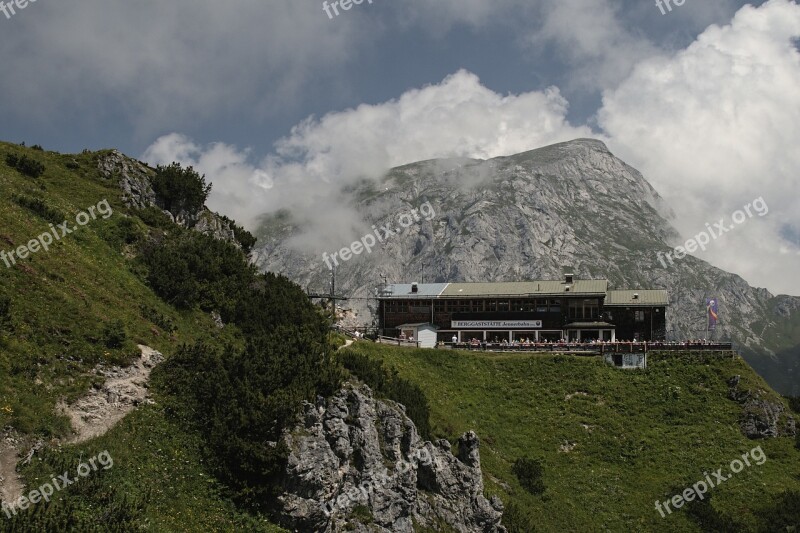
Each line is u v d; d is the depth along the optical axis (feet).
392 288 416.05
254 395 161.79
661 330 373.20
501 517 207.10
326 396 174.81
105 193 247.91
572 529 228.63
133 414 156.46
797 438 283.38
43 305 168.35
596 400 300.20
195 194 276.00
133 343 175.42
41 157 254.06
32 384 146.82
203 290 229.66
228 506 148.15
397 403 197.57
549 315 385.50
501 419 286.05
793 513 240.32
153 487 141.49
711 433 282.77
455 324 394.73
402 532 174.19
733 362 316.60
